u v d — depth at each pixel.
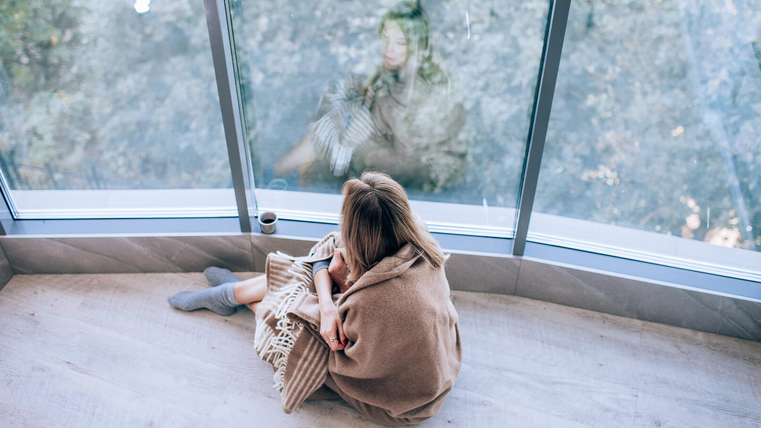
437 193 2.38
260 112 2.19
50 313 2.22
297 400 1.79
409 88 2.09
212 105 2.16
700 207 2.13
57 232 2.36
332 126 2.21
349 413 1.88
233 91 2.05
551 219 2.33
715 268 2.25
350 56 2.04
